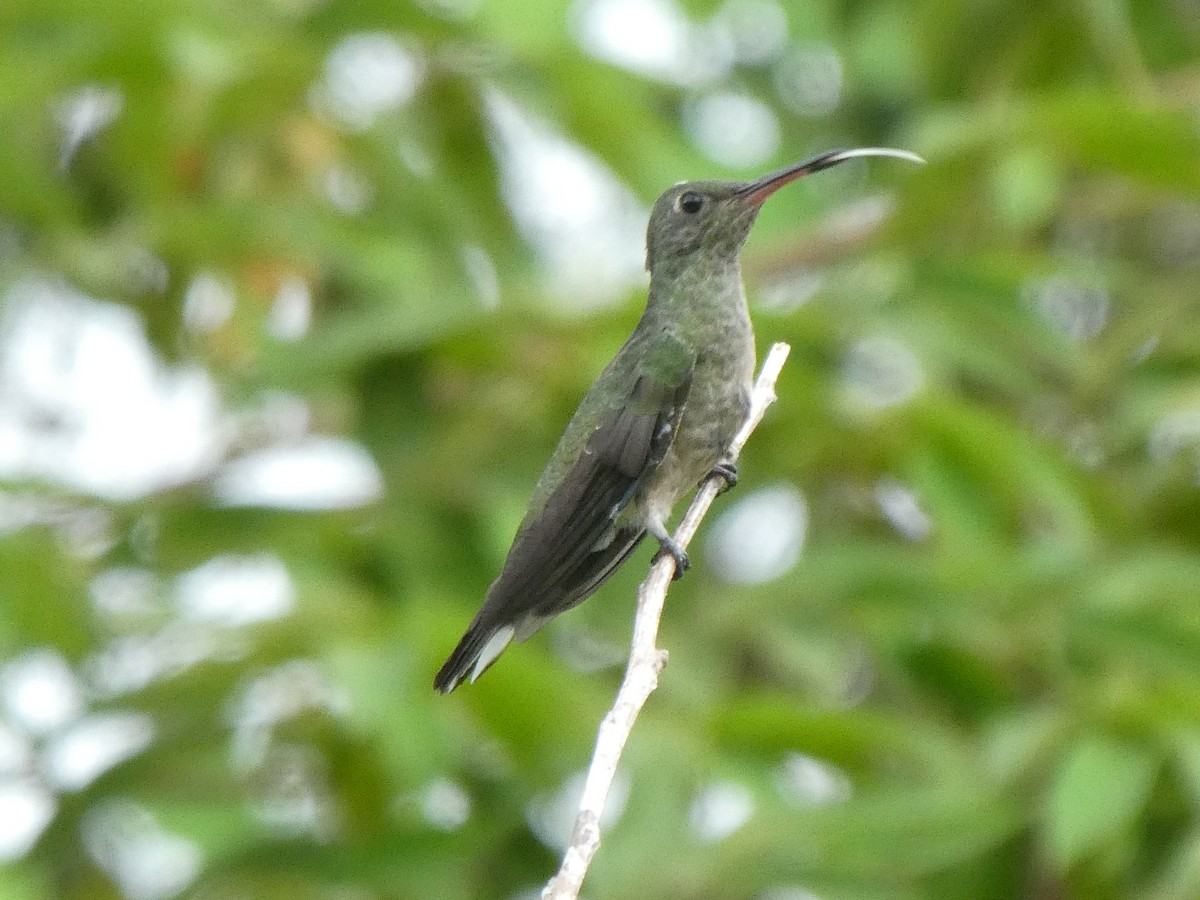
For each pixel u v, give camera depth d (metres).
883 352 12.72
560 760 9.90
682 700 10.44
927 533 12.58
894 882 9.61
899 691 11.66
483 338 11.45
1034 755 9.59
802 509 12.73
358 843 10.09
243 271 12.72
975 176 11.88
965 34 13.82
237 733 10.42
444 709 9.76
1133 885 10.10
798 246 12.85
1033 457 11.14
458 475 11.47
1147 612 10.30
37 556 10.59
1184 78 13.41
